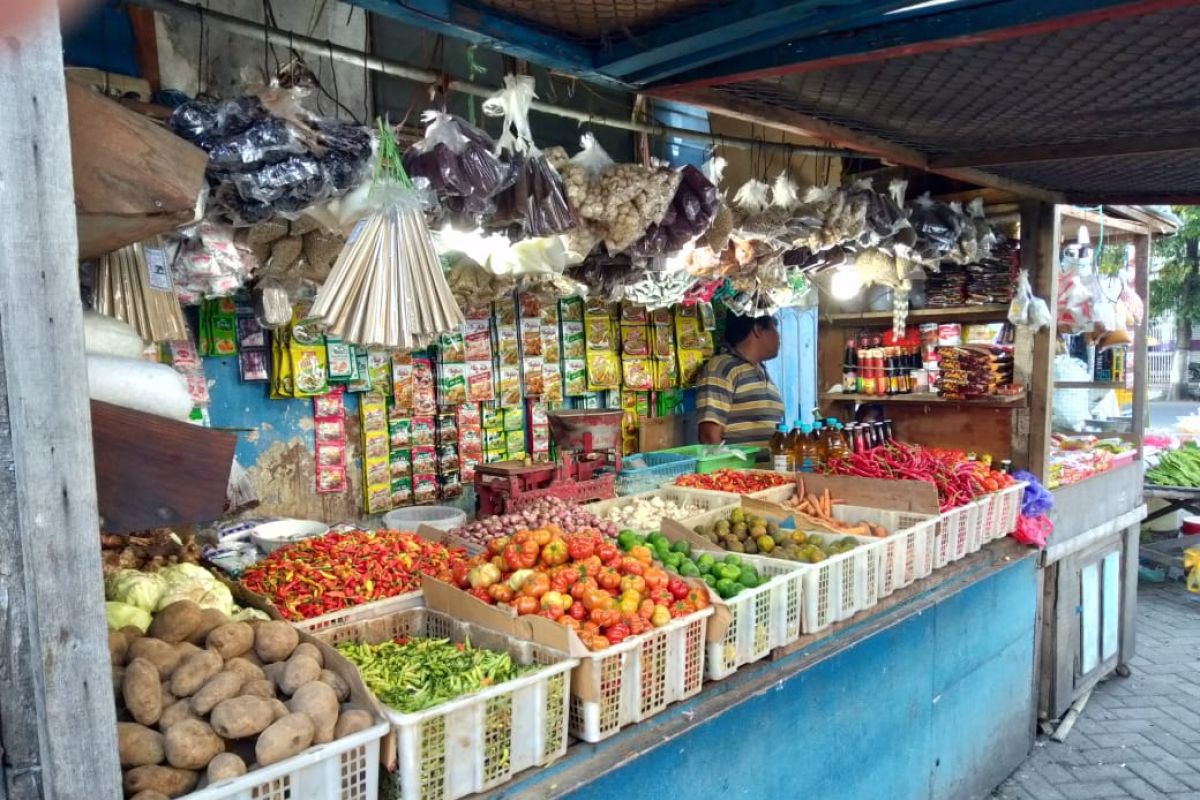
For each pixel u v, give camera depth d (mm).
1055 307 4301
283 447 3570
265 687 1566
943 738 3516
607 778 1984
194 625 1700
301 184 2027
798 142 4434
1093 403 7727
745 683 2473
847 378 4949
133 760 1360
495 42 2098
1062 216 4656
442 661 1959
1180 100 2625
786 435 4539
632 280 3578
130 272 1838
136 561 2207
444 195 2383
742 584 2605
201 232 2299
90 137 1145
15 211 996
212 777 1361
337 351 3617
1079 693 4723
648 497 3916
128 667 1478
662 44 2137
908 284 4473
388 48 3641
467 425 4172
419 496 4016
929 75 2438
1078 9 1766
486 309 4188
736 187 4711
